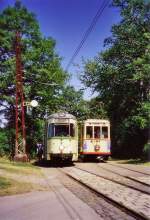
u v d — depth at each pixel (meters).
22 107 39.75
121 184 19.84
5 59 49.94
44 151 34.75
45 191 17.52
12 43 49.16
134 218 11.83
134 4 43.34
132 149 45.69
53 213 12.56
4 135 47.44
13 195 16.28
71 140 32.44
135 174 25.03
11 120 49.50
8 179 20.91
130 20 43.91
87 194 16.67
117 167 31.03
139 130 43.44
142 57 41.31
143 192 16.98
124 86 44.56
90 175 24.62
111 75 45.47
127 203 14.15
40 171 28.22
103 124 37.97
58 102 50.12
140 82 42.62
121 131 45.88
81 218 11.77
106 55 45.75
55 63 50.25
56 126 32.59
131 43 43.78
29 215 12.28
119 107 47.31
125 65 42.44
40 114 49.88
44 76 48.47
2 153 46.16
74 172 26.98
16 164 32.53
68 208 13.41
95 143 37.72
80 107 51.94
